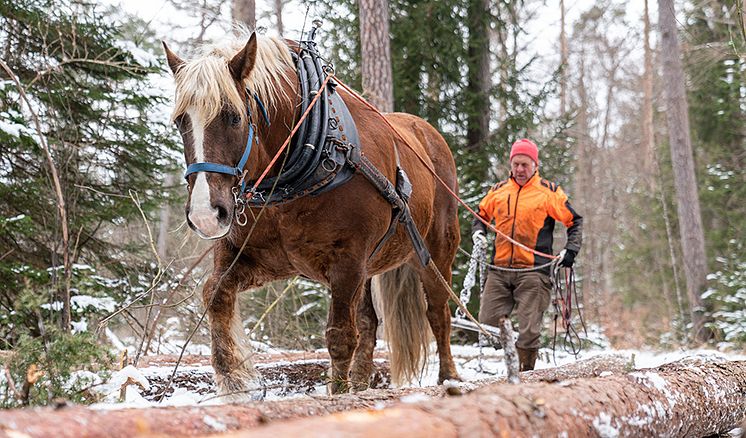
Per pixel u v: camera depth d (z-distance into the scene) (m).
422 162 4.63
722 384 3.57
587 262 26.48
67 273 4.52
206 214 3.10
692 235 15.40
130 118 8.89
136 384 3.96
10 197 7.90
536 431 1.95
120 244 9.18
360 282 3.88
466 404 1.87
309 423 1.53
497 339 5.20
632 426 2.56
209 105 3.20
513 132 12.80
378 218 3.93
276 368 5.52
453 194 4.98
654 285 21.05
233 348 3.68
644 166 27.31
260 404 2.32
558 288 5.97
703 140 19.12
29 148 7.46
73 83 8.41
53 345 3.03
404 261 4.86
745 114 18.05
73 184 7.96
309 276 4.06
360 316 5.03
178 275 7.85
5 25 8.14
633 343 14.55
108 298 6.99
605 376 2.91
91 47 8.45
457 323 6.02
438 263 5.37
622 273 22.66
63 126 8.01
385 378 6.13
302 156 3.63
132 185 8.95
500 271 5.97
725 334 14.05
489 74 13.48
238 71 3.42
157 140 8.94
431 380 6.11
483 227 6.09
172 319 8.30
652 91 26.39
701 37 16.38
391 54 12.73
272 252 3.86
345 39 12.66
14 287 7.29
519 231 5.86
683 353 8.38
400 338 5.30
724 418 3.52
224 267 3.82
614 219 30.11
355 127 3.97
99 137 8.52
